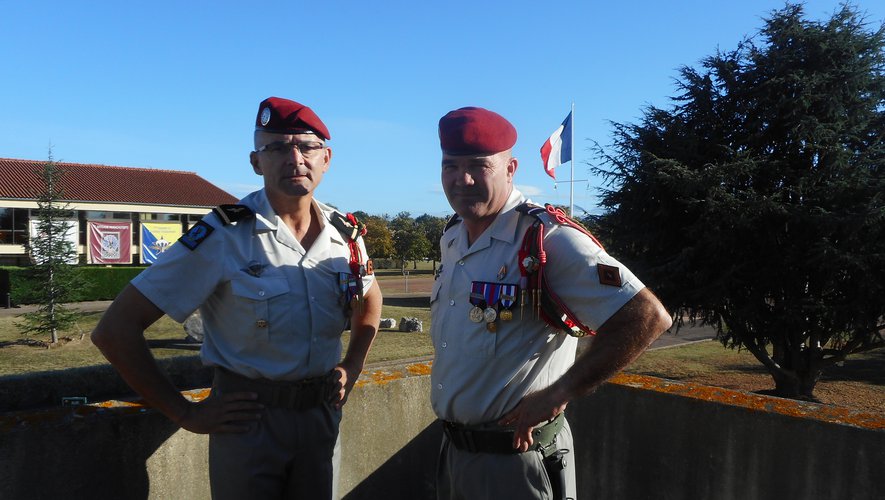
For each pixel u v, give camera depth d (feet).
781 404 8.09
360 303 7.17
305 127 6.54
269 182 6.63
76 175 118.42
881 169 33.32
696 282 35.14
